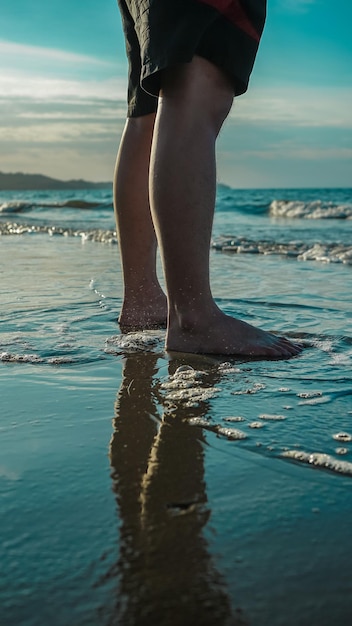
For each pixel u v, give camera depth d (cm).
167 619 63
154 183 178
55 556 75
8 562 73
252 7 178
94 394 142
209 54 174
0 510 86
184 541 78
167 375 160
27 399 138
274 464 102
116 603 66
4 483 94
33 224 886
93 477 97
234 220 1116
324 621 63
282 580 69
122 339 201
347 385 150
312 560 73
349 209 1239
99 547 76
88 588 68
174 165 175
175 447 109
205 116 178
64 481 95
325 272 379
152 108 214
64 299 271
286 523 82
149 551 75
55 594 67
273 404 135
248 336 186
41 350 184
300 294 290
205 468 101
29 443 111
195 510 86
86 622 63
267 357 181
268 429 119
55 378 156
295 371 165
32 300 269
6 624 63
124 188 220
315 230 807
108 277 340
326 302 268
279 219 1161
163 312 228
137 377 157
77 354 181
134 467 100
